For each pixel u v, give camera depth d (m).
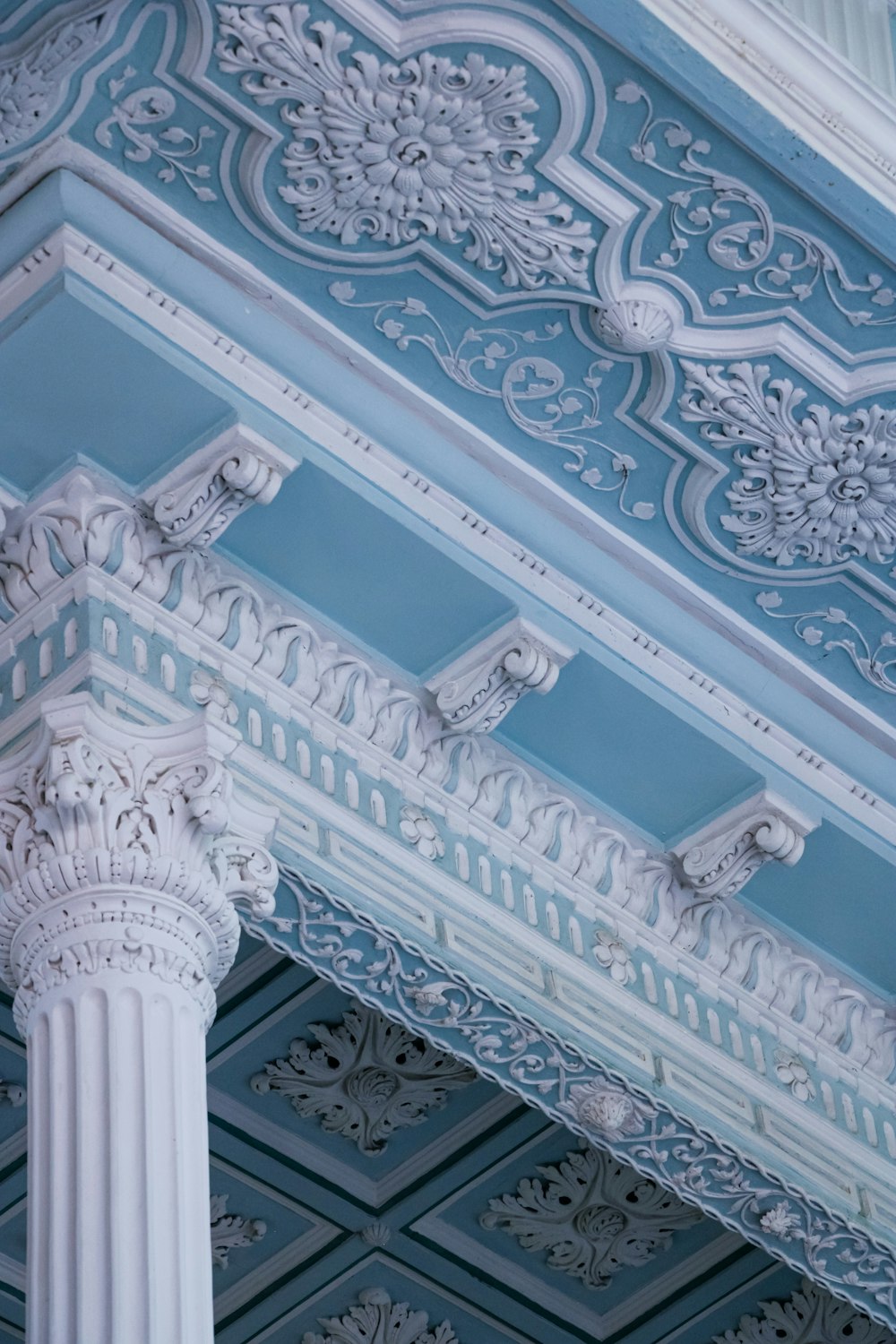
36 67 8.02
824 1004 10.26
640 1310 11.47
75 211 8.36
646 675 9.48
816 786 9.84
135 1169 7.24
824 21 8.96
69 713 8.00
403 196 8.47
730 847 9.70
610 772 9.70
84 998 7.56
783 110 8.35
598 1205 11.04
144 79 8.18
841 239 8.67
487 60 8.15
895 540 9.55
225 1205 10.91
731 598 9.68
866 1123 10.17
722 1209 9.67
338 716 9.10
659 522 9.43
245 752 8.70
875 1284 9.95
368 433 8.95
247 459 8.57
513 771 9.50
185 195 8.51
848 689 9.98
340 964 8.80
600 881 9.66
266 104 8.21
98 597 8.57
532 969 9.17
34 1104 7.47
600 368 9.01
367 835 8.93
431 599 9.16
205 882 7.90
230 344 8.67
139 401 8.57
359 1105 10.58
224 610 8.88
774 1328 11.49
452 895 9.09
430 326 8.88
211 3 7.96
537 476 9.27
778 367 9.04
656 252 8.70
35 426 8.60
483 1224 11.09
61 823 7.83
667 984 9.72
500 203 8.50
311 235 8.59
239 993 10.14
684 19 8.19
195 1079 7.57
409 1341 11.40
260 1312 11.27
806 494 9.34
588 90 8.24
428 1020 8.97
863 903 10.14
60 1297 6.99
